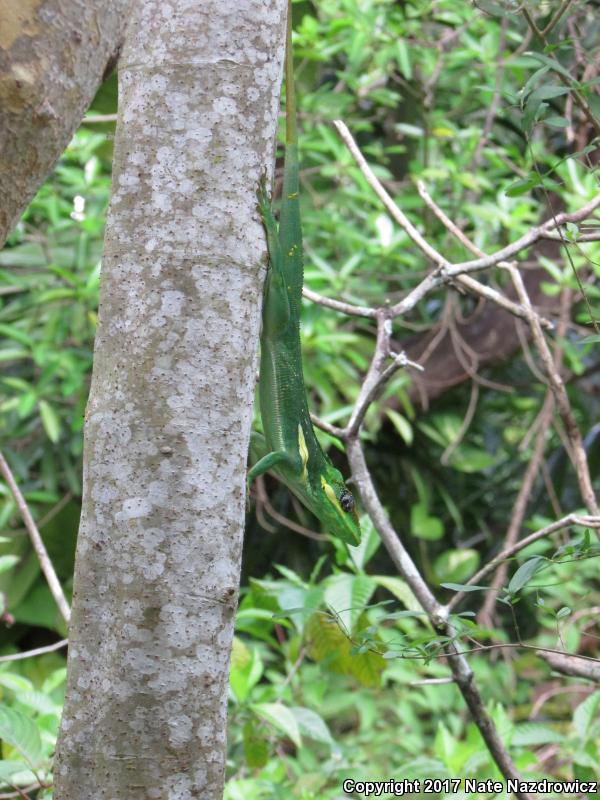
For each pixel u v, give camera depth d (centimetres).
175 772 151
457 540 718
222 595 155
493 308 611
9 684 285
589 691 447
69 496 541
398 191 584
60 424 544
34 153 197
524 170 525
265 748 319
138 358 157
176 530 153
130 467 154
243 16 162
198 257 158
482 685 537
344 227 516
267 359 233
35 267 541
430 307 654
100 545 156
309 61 541
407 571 249
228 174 161
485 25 520
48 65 192
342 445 285
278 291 225
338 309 271
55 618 556
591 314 221
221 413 157
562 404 275
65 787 154
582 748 289
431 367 610
